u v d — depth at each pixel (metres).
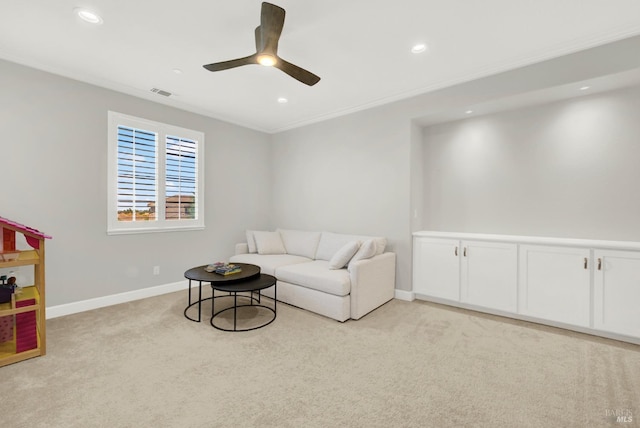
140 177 3.56
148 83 3.29
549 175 3.16
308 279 3.17
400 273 3.70
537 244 2.83
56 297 2.98
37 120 2.85
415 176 3.76
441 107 3.36
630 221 2.77
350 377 1.98
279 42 2.48
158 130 3.71
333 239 3.97
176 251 3.92
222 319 2.97
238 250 4.36
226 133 4.51
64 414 1.60
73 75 3.02
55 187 2.96
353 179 4.14
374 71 3.01
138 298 3.55
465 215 3.71
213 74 3.08
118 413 1.61
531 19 2.18
